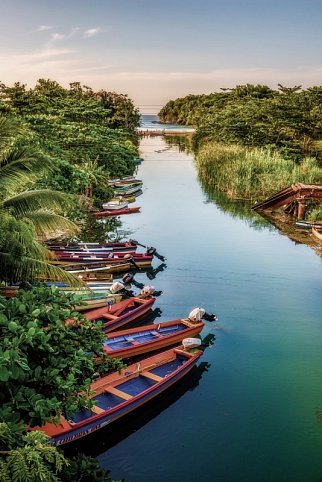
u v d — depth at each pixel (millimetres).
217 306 19109
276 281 21781
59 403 7094
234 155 46375
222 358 15172
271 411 12625
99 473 9289
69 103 53125
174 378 13039
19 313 8523
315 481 10320
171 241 27812
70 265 21156
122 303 17609
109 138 44656
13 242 11805
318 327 17438
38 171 13406
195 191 43156
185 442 11539
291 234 29594
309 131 54125
